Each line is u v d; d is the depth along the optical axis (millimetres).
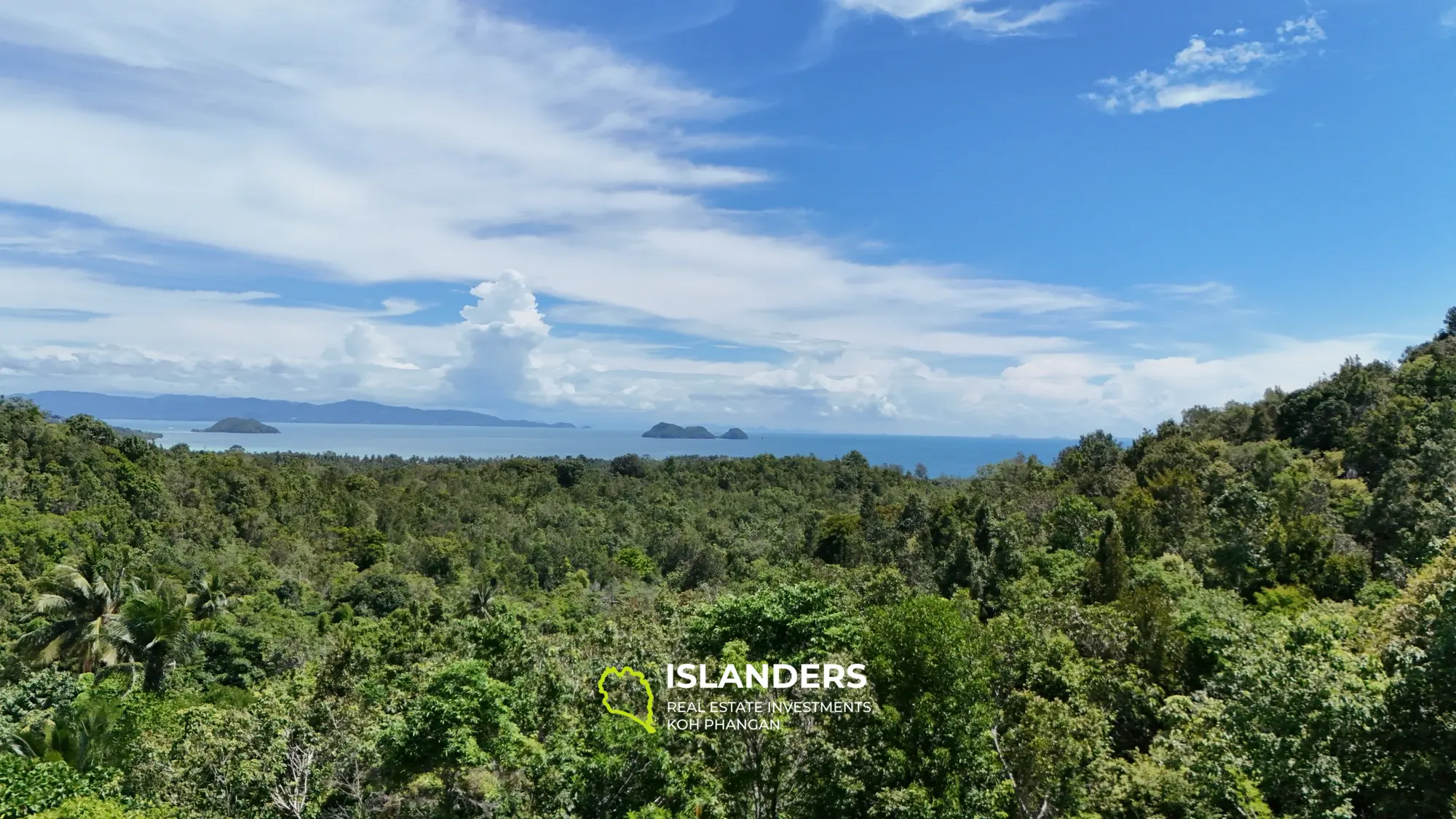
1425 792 16125
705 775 17047
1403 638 21125
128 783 20734
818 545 67938
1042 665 25125
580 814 16516
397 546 80375
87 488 62031
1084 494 65938
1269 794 17438
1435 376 62188
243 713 20938
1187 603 33438
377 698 22656
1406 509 44594
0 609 42562
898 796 15930
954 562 46125
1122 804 19578
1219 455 63906
